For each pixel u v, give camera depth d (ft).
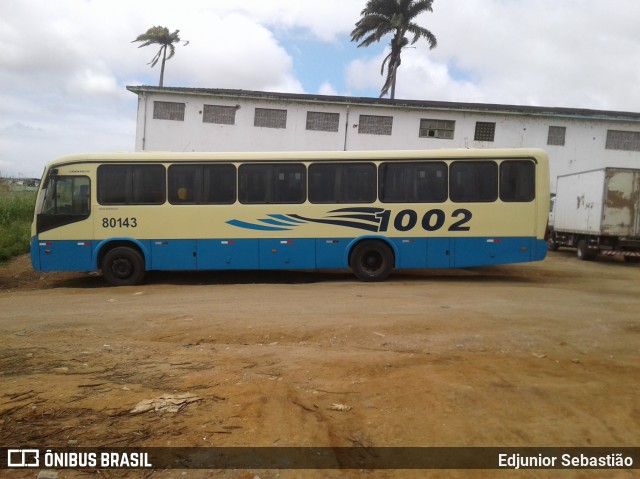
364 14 118.83
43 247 38.50
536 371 16.89
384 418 13.33
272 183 39.11
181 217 38.83
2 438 12.18
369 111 86.33
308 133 86.48
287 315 25.54
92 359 18.13
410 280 40.96
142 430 12.61
